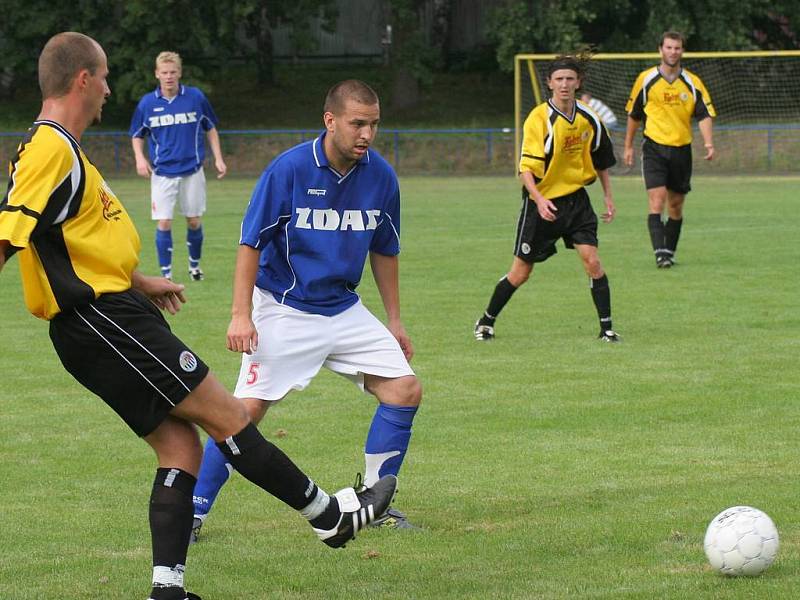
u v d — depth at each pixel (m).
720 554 13.69
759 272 42.50
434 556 14.95
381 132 111.25
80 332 12.61
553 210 28.70
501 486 18.14
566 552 14.93
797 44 129.12
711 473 18.56
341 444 20.95
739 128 101.44
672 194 43.72
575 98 29.91
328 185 15.74
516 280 30.23
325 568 14.59
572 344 29.95
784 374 26.09
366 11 144.88
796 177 91.81
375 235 16.62
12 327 33.50
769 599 12.94
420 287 40.31
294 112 129.38
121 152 111.88
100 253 12.59
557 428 21.78
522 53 113.75
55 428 22.31
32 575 14.42
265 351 15.98
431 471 19.08
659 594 13.20
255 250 15.70
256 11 121.94
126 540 15.87
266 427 22.20
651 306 35.62
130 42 116.50
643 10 121.12
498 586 13.70
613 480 18.31
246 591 13.80
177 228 61.59
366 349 16.27
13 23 116.25
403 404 16.12
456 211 70.12
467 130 108.75
